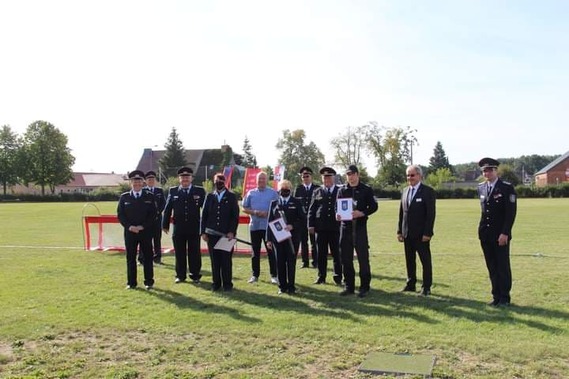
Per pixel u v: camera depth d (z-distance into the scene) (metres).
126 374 5.20
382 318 7.12
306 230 11.66
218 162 94.69
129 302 8.34
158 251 12.79
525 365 5.28
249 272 11.25
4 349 6.08
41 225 25.14
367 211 8.77
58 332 6.70
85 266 12.03
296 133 93.94
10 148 87.94
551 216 26.77
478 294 8.61
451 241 16.28
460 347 5.82
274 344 6.07
